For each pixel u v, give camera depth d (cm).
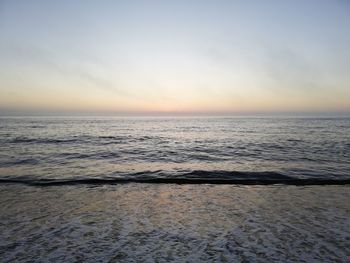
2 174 1209
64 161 1577
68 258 480
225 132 4272
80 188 996
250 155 1827
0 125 6394
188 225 646
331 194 916
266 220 679
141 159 1677
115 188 998
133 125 7194
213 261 471
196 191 964
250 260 474
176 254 498
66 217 696
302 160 1606
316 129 4906
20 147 2206
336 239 561
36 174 1215
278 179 1130
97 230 612
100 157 1741
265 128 5378
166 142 2712
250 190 976
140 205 803
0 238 564
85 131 4412
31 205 794
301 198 871
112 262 466
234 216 710
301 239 562
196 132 4316
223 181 1105
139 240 559
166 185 1049
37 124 7169
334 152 1920
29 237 570
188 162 1575
